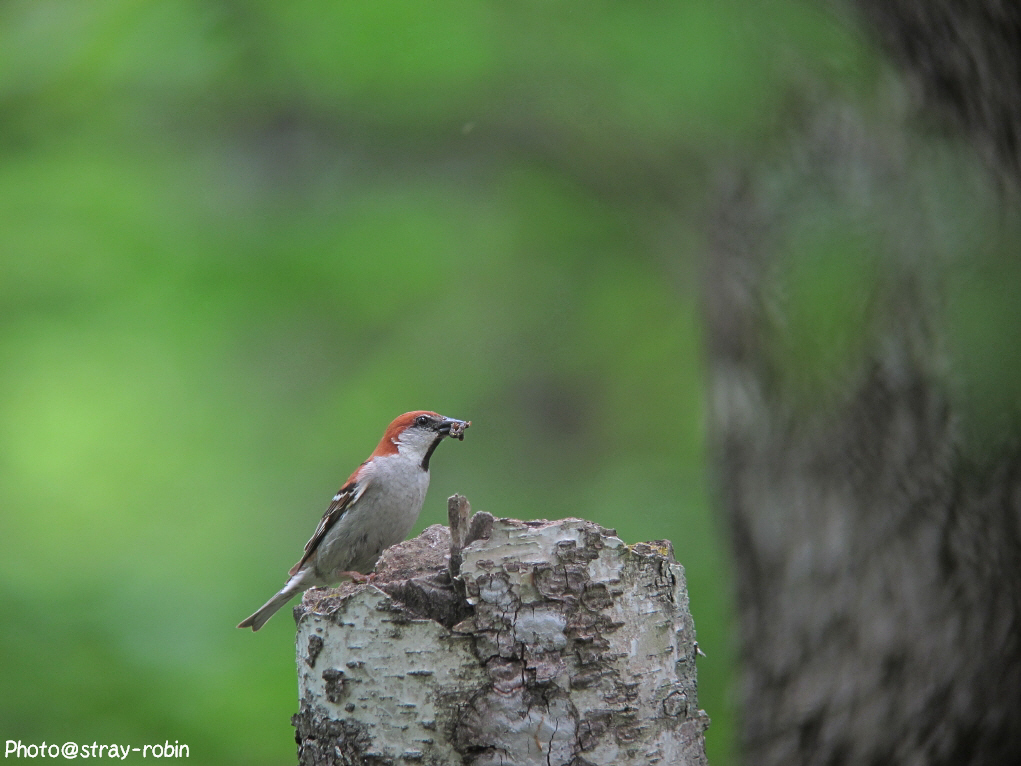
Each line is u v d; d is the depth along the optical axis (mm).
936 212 6629
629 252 14672
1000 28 5621
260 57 12531
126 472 16625
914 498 6582
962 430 6375
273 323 15102
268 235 13633
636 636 5137
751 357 7848
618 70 11297
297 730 5539
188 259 13602
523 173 13844
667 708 5121
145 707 10875
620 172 13273
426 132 13648
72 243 13664
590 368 16547
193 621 12273
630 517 14992
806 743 6965
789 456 7363
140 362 15930
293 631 12391
